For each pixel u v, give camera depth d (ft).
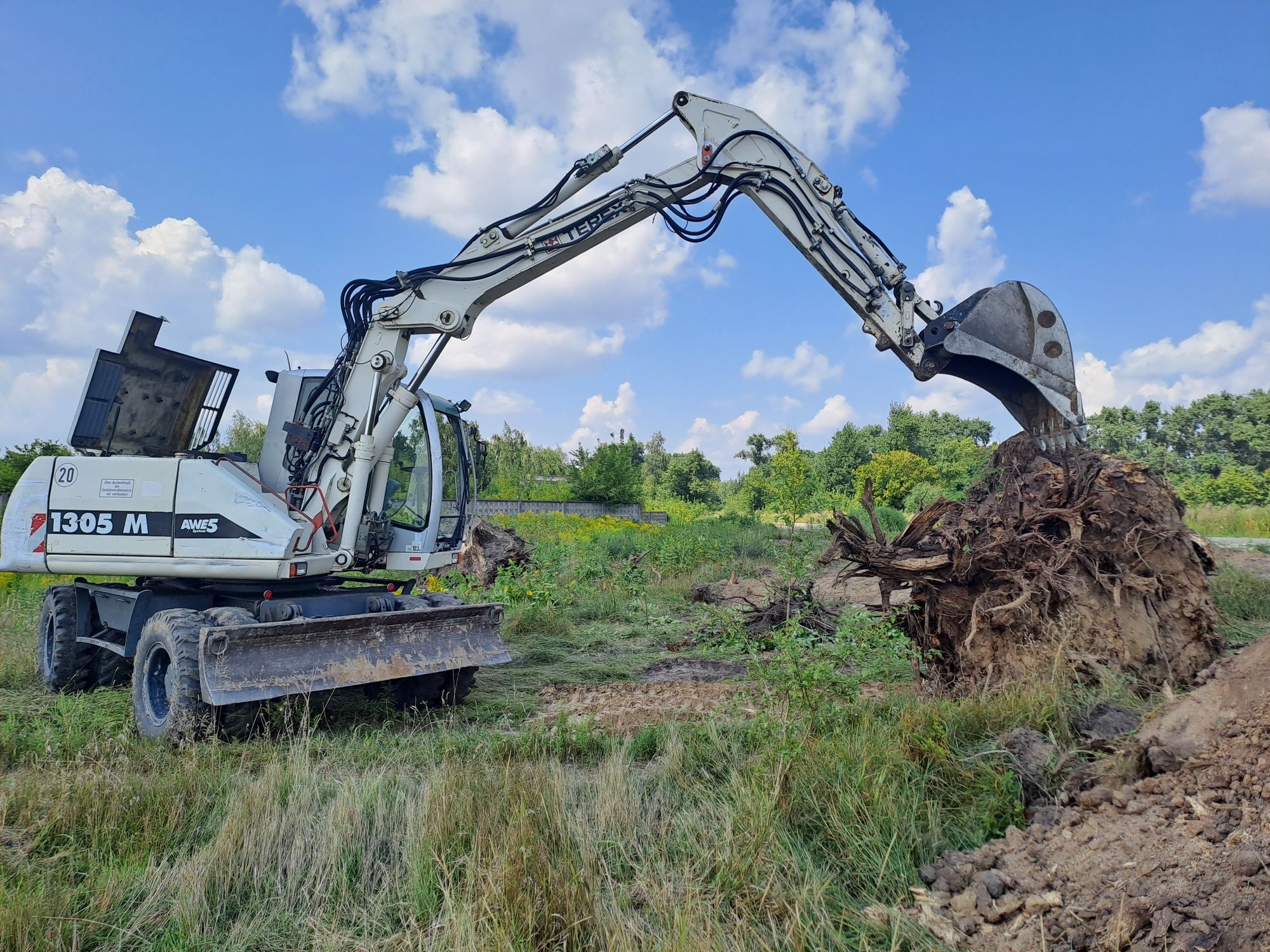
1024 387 22.00
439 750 17.04
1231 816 10.05
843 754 13.57
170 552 20.61
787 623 21.36
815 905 9.94
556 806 12.43
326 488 22.66
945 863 10.96
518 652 29.27
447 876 10.68
